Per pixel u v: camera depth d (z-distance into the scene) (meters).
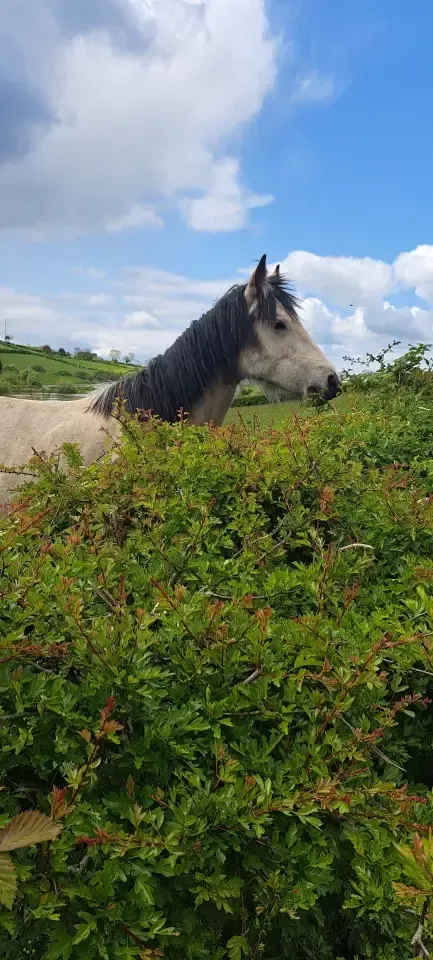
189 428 2.90
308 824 1.20
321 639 1.39
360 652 1.37
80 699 1.19
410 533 2.05
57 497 2.18
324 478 2.19
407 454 3.18
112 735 1.02
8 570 1.39
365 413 3.75
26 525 1.47
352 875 1.28
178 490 2.21
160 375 4.38
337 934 1.36
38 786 1.17
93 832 1.02
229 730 1.27
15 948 0.97
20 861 0.99
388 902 1.14
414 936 0.96
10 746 1.05
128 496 2.16
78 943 0.97
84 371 25.17
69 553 1.67
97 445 4.09
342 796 1.14
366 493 2.28
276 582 1.64
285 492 2.15
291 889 1.11
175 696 1.27
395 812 1.19
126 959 0.94
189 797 1.10
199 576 1.64
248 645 1.35
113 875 0.99
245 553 1.80
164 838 1.04
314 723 1.29
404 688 1.44
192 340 4.45
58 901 0.97
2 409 4.38
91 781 1.03
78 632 1.24
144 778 1.20
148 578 1.60
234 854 1.19
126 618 1.25
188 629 1.29
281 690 1.40
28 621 1.31
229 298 4.49
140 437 2.68
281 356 4.48
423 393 5.31
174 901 1.12
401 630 1.49
